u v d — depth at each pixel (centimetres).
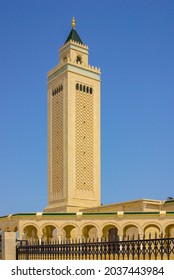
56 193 8269
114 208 6750
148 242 1622
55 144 8531
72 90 8350
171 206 6116
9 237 2323
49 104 8950
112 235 6256
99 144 8625
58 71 8719
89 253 1859
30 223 5475
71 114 8225
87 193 8162
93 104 8700
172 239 1509
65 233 6450
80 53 8794
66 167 7988
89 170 8319
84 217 5512
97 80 8862
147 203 6138
